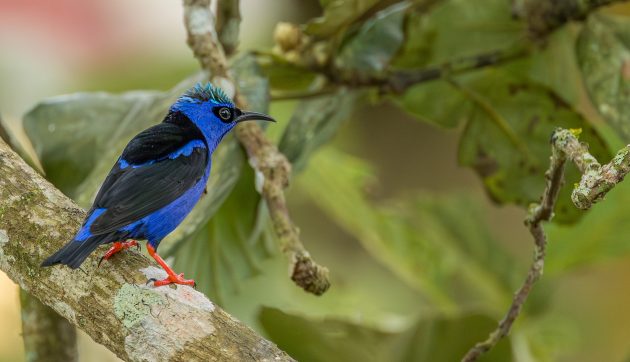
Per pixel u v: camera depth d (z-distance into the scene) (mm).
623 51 10625
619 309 14406
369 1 10352
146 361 7277
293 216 15656
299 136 10602
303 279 8727
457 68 11094
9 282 14938
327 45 10797
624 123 10383
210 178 9773
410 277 12094
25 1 13766
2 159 8344
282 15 15516
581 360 14172
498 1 11562
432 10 11609
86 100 10641
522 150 11297
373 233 12016
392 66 11781
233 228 10594
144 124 10094
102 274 7688
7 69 14102
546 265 11422
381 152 15914
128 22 14328
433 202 11875
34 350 9867
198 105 9758
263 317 10422
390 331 10602
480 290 11914
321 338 10469
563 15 10984
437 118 11609
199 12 10117
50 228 7965
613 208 11141
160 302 7434
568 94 12500
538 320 11375
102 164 9930
